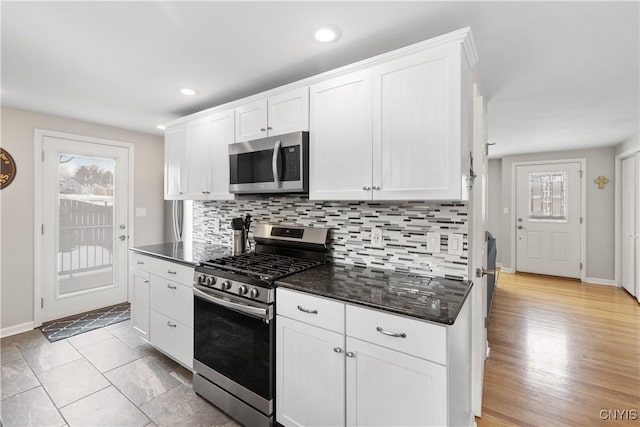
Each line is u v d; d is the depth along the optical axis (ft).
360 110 5.59
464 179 4.94
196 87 7.78
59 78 7.24
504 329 10.17
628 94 8.14
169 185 9.75
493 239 11.79
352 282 5.46
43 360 8.08
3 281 9.48
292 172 6.40
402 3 4.55
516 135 12.95
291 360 5.21
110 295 11.93
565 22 4.98
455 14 4.82
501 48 5.81
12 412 6.14
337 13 4.81
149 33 5.35
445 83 4.76
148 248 9.28
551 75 6.99
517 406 6.43
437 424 3.87
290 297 5.22
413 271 6.17
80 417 6.02
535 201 17.35
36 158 10.00
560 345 9.07
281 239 7.84
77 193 11.05
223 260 7.07
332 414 4.75
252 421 5.65
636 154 13.05
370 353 4.36
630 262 13.76
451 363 3.93
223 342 6.15
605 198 15.51
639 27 5.08
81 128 10.97
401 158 5.15
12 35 5.40
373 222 6.66
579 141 14.15
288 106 6.65
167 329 7.69
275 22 5.03
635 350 8.76
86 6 4.61
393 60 5.22
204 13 4.80
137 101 8.82
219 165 8.20
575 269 16.30
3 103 9.04
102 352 8.52
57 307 10.63
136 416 6.07
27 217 9.89
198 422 5.93
